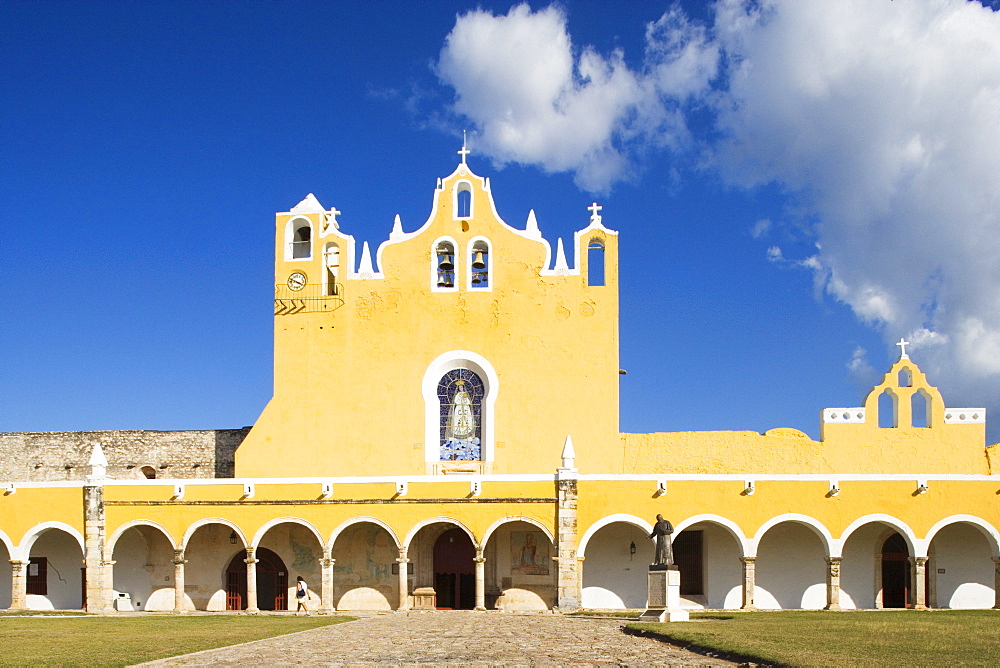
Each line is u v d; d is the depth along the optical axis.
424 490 45.16
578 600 43.81
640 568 46.69
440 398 50.28
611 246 50.59
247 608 46.44
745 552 44.22
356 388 50.31
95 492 46.41
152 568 48.75
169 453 56.22
